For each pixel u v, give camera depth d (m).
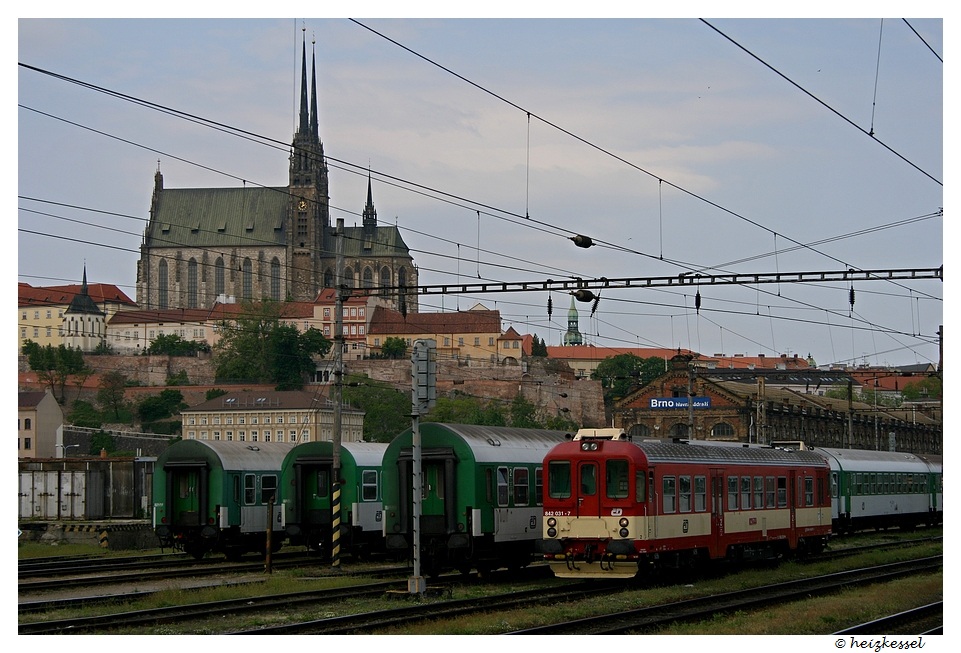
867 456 75.75
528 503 46.59
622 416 146.50
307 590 38.72
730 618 32.31
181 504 54.50
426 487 44.81
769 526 49.00
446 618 31.98
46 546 64.06
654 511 40.59
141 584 42.28
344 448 53.41
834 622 31.55
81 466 81.00
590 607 33.91
